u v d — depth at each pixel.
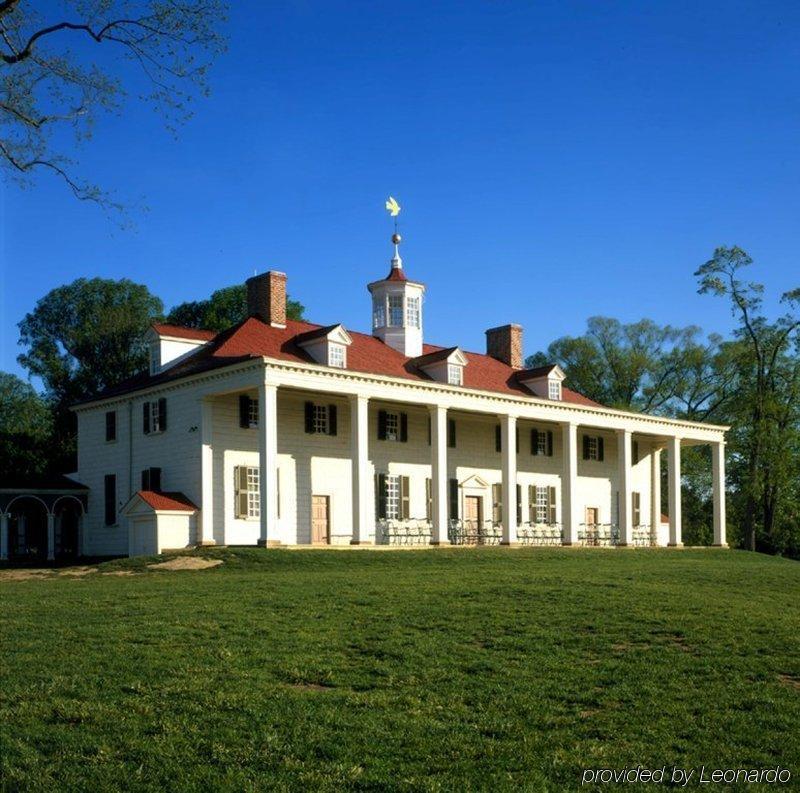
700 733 11.13
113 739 10.69
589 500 51.25
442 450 40.88
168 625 16.77
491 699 12.37
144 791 9.44
